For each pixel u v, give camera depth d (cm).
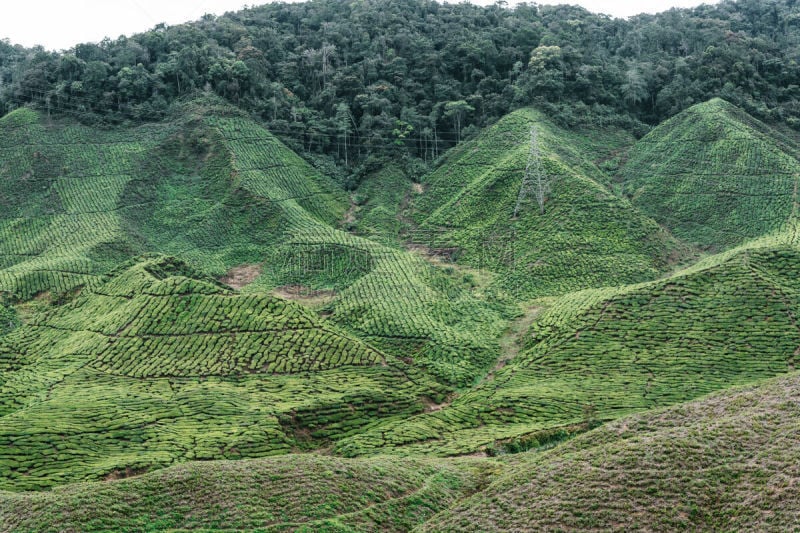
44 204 17750
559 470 6600
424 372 11425
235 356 11175
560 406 9612
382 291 14038
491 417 9675
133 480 6900
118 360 11150
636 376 10444
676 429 6869
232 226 17550
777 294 11638
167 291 12481
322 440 9256
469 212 17612
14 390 10250
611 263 14838
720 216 16500
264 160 19300
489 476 7512
